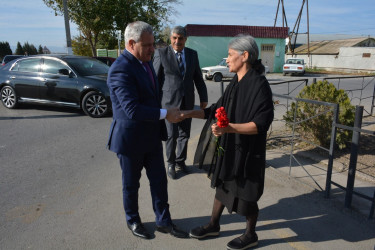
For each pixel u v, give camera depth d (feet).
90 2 62.08
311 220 9.51
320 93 15.53
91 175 13.09
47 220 9.60
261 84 6.86
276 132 18.78
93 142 17.80
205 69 57.52
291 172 13.07
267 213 9.96
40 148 16.71
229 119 7.47
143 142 8.02
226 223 9.48
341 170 13.15
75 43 91.50
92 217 9.77
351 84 47.42
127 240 8.62
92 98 23.95
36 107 27.94
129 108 7.25
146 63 8.20
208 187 11.87
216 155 7.93
